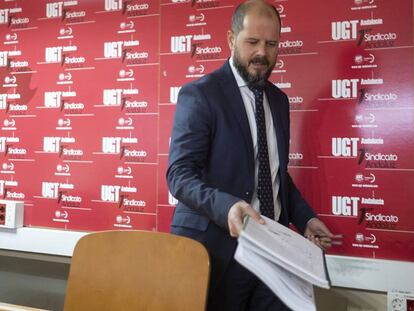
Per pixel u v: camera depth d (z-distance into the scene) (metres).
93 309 1.10
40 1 2.01
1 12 2.07
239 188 1.20
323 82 1.59
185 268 1.05
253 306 1.29
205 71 1.73
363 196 1.55
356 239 1.55
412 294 1.46
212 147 1.20
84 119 1.93
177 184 1.07
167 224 1.79
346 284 1.54
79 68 1.94
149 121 1.82
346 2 1.55
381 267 1.50
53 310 2.02
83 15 1.93
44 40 2.00
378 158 1.53
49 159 1.99
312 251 0.95
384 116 1.52
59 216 1.97
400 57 1.50
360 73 1.54
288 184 1.41
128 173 1.86
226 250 1.19
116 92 1.88
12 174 2.06
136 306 1.07
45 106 2.00
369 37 1.53
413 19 1.48
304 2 1.60
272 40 1.18
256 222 0.91
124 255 1.11
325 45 1.58
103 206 1.89
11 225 1.98
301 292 0.79
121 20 1.87
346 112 1.56
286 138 1.36
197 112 1.16
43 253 1.97
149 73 1.82
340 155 1.57
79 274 1.13
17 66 2.05
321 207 1.60
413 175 1.48
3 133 2.07
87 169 1.92
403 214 1.50
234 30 1.23
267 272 0.77
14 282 2.09
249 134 1.21
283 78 1.63
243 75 1.23
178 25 1.77
